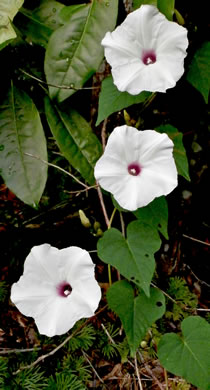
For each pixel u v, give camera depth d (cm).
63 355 47
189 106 45
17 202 57
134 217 47
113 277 51
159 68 36
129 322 35
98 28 40
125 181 36
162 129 40
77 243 54
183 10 41
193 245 57
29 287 36
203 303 54
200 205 54
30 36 45
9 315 50
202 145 47
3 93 46
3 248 54
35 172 43
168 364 35
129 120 43
